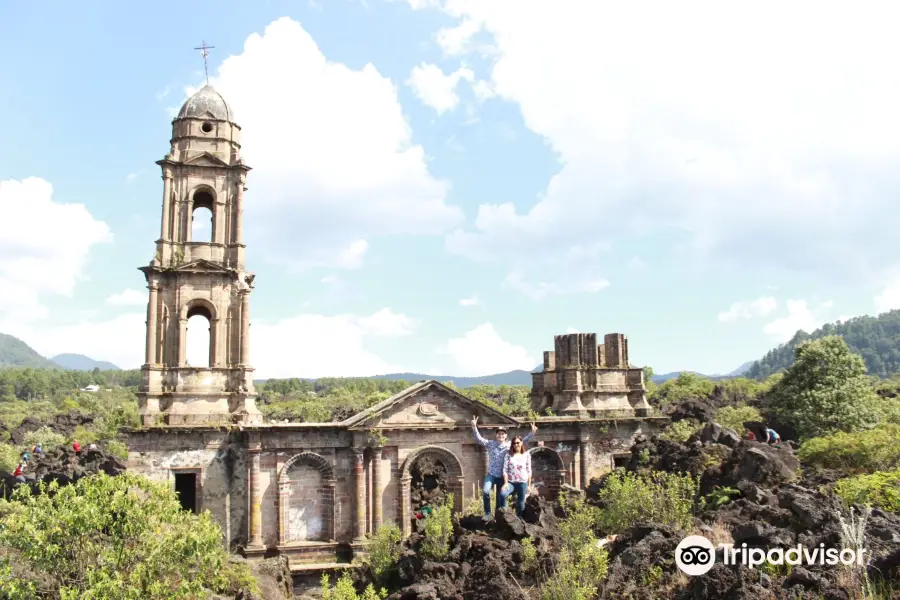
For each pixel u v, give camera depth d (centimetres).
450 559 3772
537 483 6400
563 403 6700
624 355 7031
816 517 3150
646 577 2997
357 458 5556
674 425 6412
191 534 3103
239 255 5738
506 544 3691
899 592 2422
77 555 3033
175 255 5619
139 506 3155
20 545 2950
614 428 6638
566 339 6831
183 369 5478
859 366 7975
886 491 3384
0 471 7400
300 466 5562
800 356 8175
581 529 3616
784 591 2569
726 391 11206
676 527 3453
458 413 5962
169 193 5662
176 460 5294
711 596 2639
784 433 7919
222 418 5484
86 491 3120
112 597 2820
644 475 5122
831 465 4541
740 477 4397
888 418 7650
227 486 5375
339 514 5553
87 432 11138
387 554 4194
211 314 5634
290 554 5362
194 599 3173
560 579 3023
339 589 3284
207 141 5797
